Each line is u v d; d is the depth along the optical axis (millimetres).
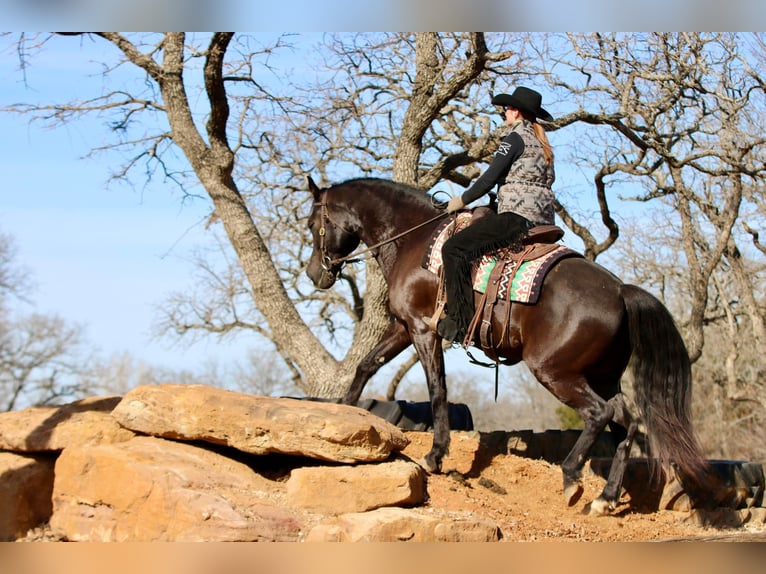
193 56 12133
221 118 12352
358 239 8430
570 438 8945
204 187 12758
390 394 17922
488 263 7027
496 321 6988
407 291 7523
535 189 7082
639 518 7273
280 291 12680
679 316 24422
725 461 8719
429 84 12336
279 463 6957
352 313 19281
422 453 7988
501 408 40000
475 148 13125
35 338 35781
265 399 6867
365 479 6301
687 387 6672
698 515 7500
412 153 12484
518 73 12867
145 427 6852
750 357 25016
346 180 8438
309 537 5816
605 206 14711
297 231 17391
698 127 13750
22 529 6977
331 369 12422
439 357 7484
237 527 5688
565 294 6789
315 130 14336
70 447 6859
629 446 7047
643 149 13602
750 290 18203
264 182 15781
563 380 6824
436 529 5828
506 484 7664
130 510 6230
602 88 13367
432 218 7688
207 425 6648
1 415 7637
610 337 6727
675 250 20844
